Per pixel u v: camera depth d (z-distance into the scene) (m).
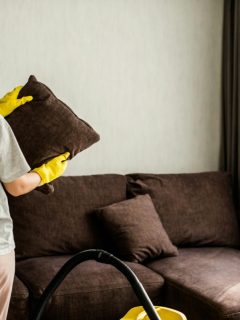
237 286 2.61
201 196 3.64
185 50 3.94
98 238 3.30
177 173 3.94
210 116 4.05
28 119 2.26
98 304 2.70
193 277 2.77
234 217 3.69
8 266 1.96
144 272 2.88
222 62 4.03
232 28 3.95
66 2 3.58
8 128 1.94
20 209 3.17
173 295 2.75
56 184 3.32
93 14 3.65
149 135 3.88
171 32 3.88
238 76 3.86
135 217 3.23
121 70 3.76
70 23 3.60
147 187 3.55
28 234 3.14
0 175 1.94
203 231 3.54
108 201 3.42
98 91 3.71
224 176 3.82
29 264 2.99
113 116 3.76
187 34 3.93
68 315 2.65
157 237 3.19
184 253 3.31
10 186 1.97
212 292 2.54
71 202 3.30
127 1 3.74
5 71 3.46
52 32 3.56
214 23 4.00
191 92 3.98
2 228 1.96
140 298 1.84
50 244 3.18
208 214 3.59
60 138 2.26
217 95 4.05
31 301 2.62
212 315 2.43
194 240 3.52
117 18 3.72
